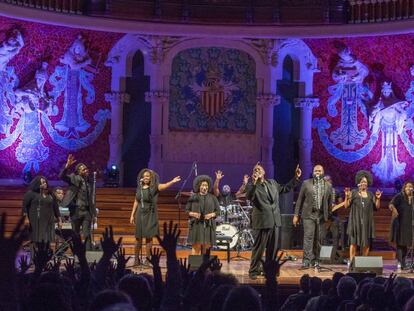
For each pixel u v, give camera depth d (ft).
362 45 75.66
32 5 69.31
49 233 43.86
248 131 77.10
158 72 75.41
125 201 66.85
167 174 76.18
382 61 75.20
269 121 76.18
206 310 15.99
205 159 76.89
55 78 73.67
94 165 75.72
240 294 13.41
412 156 73.61
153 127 75.61
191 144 76.79
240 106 77.25
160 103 75.56
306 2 74.64
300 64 76.84
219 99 77.00
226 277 19.65
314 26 74.28
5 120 69.92
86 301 16.98
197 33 75.25
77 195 44.86
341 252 48.83
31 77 72.13
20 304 13.65
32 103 71.67
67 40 74.23
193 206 42.86
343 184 76.74
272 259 18.11
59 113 74.08
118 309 10.69
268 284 17.94
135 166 77.56
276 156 78.13
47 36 72.90
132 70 77.56
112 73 75.97
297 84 77.66
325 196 43.14
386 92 74.69
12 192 64.49
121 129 76.28
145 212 42.68
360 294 19.76
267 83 75.92
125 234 64.54
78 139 75.25
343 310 20.04
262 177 39.24
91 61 75.51
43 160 73.10
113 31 74.18
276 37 75.46
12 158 70.69
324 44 76.74
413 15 70.79
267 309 17.94
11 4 67.46
